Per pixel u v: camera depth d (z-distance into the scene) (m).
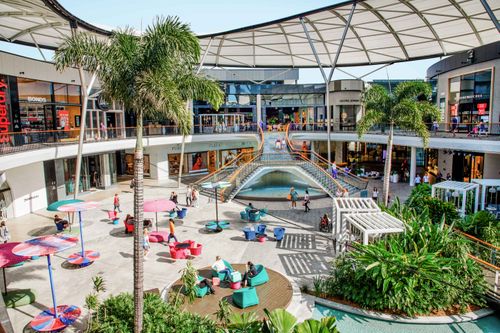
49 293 13.55
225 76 52.41
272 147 36.34
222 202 28.55
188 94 11.70
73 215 22.69
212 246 18.56
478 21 31.27
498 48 23.62
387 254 12.88
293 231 20.98
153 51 10.52
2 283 14.35
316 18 32.69
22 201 24.83
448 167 31.86
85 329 11.21
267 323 9.41
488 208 20.89
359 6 29.53
